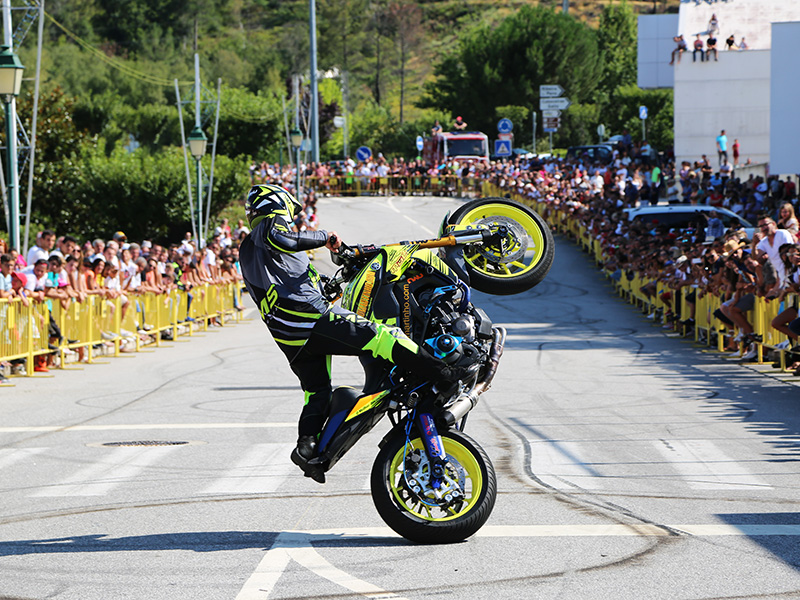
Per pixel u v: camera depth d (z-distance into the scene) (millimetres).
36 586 13336
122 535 16000
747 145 108938
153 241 105125
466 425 26578
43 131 101438
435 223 112562
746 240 45438
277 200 15492
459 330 15102
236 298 68750
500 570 13844
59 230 102875
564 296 74312
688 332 51750
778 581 13234
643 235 69500
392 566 14078
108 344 47031
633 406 29750
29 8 47250
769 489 18828
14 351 36875
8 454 23156
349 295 15750
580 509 17391
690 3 117375
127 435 25672
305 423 15508
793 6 115750
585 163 139125
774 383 34219
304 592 12914
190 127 161000
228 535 15930
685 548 14852
